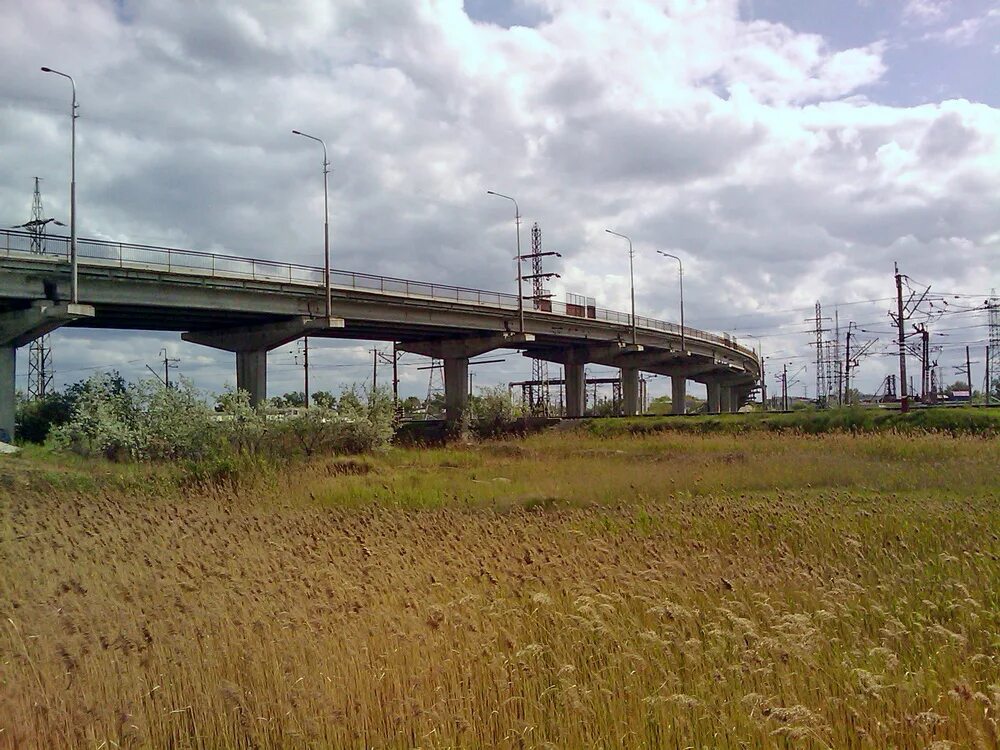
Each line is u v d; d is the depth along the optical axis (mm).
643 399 114375
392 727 7113
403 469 30875
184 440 32562
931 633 8391
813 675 7508
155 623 8984
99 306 40625
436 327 58500
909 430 40125
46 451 36000
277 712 7406
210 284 42969
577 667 8062
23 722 7102
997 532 14469
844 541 13375
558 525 16531
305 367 71812
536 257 91688
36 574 11508
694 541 14180
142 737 7074
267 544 13641
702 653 8102
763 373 116250
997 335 82438
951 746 6273
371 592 10102
